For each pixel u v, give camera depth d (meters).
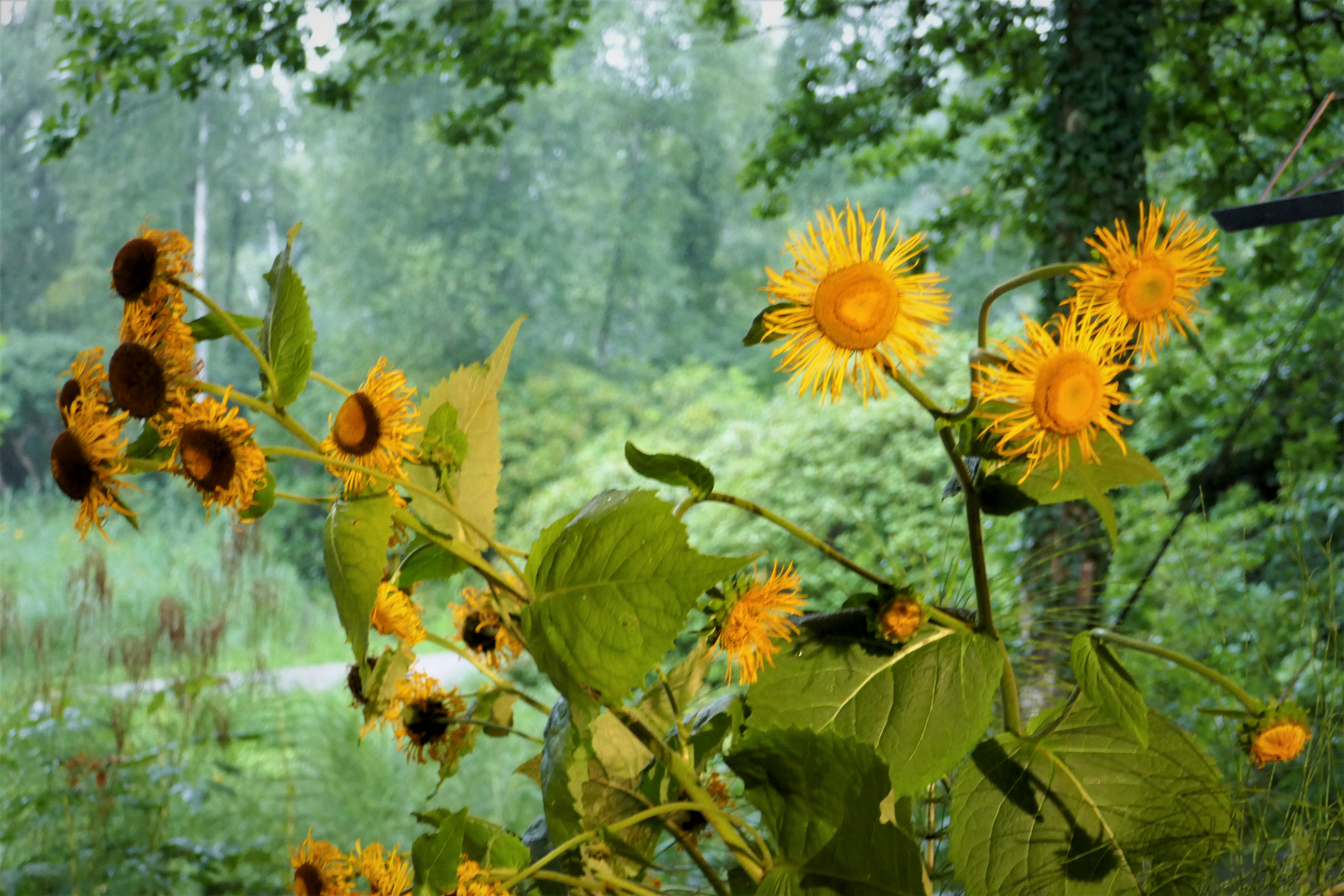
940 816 0.74
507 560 0.49
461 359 18.14
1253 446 4.84
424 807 3.97
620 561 0.45
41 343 18.45
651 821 0.59
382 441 0.49
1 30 20.91
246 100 21.34
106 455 0.46
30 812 3.63
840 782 0.51
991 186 5.55
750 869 0.53
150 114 20.48
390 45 6.43
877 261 0.47
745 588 0.52
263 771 4.27
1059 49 4.33
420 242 18.42
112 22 6.19
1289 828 0.59
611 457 10.91
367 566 0.46
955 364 6.68
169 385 0.46
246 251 23.36
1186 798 0.56
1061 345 0.48
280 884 3.34
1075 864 0.55
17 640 5.58
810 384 0.47
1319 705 0.65
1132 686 0.53
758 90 20.86
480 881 0.50
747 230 20.17
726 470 7.81
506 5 7.34
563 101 19.55
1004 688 0.59
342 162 19.69
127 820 3.54
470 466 0.58
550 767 0.57
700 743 0.60
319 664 7.52
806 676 0.56
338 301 18.88
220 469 0.46
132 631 6.88
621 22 20.33
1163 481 0.53
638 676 0.44
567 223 19.16
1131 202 4.27
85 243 20.52
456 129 6.56
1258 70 5.02
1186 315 0.49
